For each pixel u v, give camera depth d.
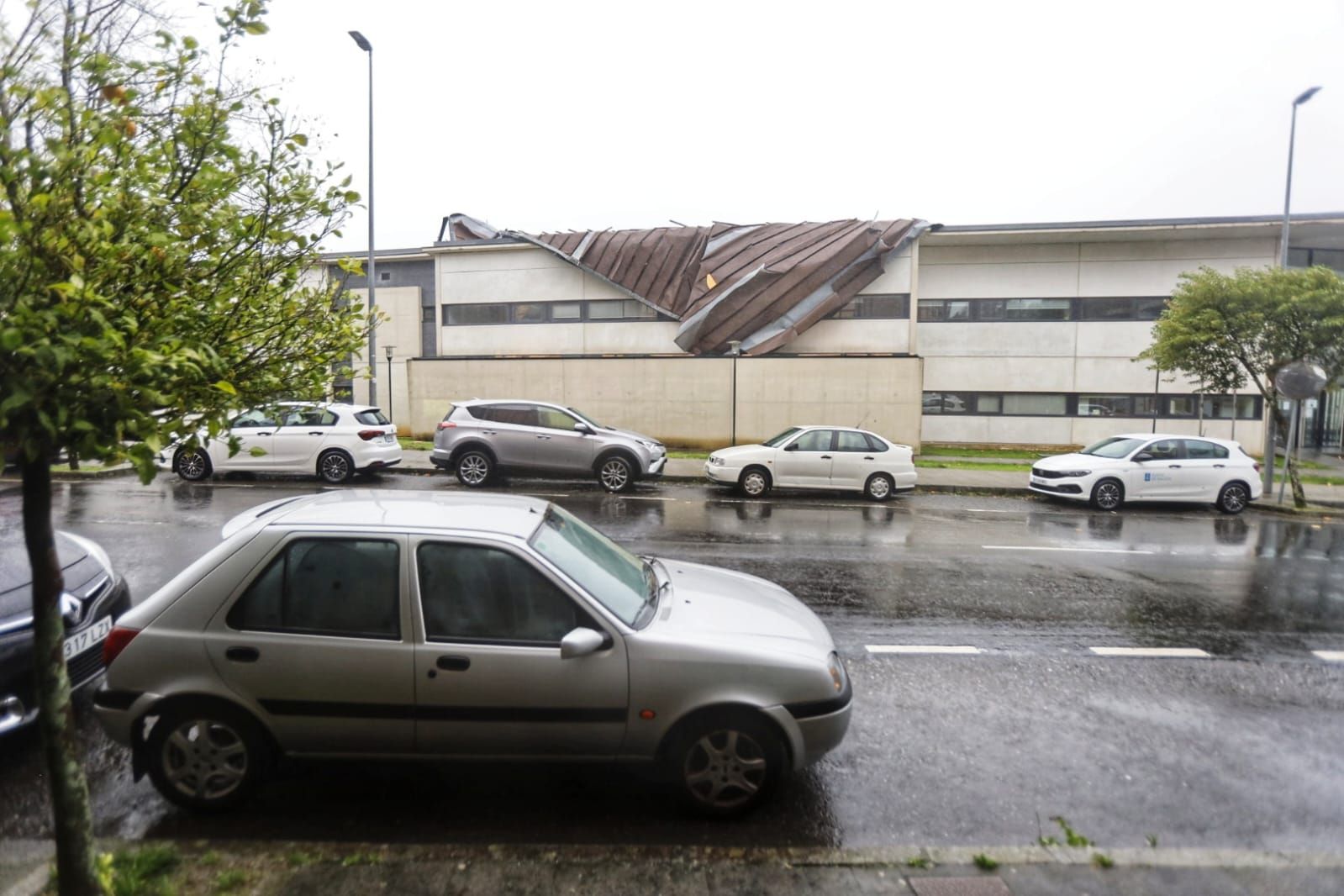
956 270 27.11
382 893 2.94
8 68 2.44
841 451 14.63
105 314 2.48
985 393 27.05
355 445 14.91
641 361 23.03
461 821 3.62
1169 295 25.91
